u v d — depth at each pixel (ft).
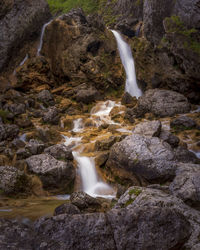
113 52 56.59
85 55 54.13
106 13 80.69
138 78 56.13
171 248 12.12
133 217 12.19
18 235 11.49
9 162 26.84
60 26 56.65
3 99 42.47
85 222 11.90
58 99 49.06
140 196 16.81
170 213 12.47
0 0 50.26
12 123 37.19
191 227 14.39
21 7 54.95
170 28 52.03
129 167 24.04
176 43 49.62
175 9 54.19
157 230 12.09
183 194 19.13
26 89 52.49
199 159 28.37
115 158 25.55
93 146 31.04
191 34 49.03
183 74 49.80
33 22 57.82
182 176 20.98
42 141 33.65
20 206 19.85
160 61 54.19
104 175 27.04
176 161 23.48
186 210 15.74
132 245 11.84
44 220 12.56
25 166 25.09
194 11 49.19
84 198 18.35
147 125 31.96
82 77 53.47
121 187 22.94
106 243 11.66
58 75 55.77
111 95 53.67
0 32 51.08
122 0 76.64
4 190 22.29
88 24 58.29
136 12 71.56
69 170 24.68
